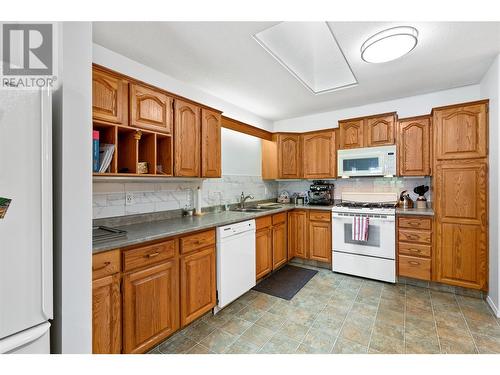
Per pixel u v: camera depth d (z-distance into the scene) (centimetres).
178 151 216
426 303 235
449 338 180
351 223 307
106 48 193
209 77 250
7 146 85
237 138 348
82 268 111
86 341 112
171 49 196
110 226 198
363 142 325
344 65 251
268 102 330
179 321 182
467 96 283
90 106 114
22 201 89
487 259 234
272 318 211
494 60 219
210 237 213
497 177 212
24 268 90
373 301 240
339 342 177
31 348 92
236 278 236
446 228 255
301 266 348
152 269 163
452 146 251
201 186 285
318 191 376
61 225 105
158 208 236
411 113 316
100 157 169
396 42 179
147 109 191
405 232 276
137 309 153
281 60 221
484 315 212
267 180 414
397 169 303
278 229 322
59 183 106
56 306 107
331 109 366
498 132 209
